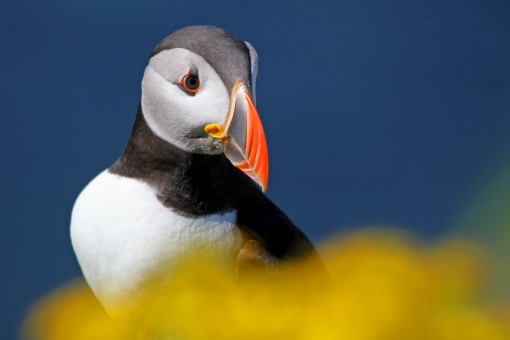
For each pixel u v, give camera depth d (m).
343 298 4.19
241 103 5.95
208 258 6.27
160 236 6.22
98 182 6.55
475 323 4.22
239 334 4.44
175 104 6.10
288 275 6.16
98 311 5.18
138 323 6.33
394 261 4.37
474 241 5.05
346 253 4.51
